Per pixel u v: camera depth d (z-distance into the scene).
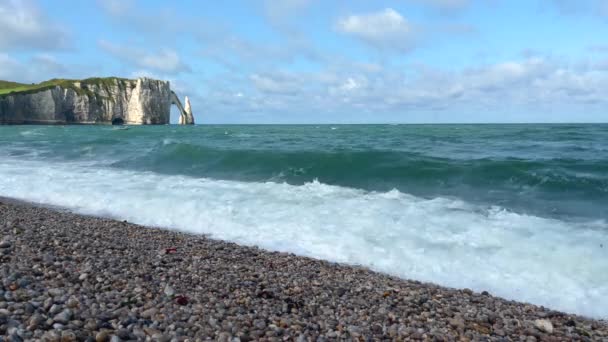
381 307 5.62
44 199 13.57
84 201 13.07
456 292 6.54
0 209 11.26
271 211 11.42
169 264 6.73
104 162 22.97
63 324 3.82
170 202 12.52
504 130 58.00
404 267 7.67
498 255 8.01
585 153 22.09
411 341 4.56
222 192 13.96
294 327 4.61
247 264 7.39
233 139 40.06
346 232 9.55
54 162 23.20
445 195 13.70
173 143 28.59
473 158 20.00
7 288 4.62
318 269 7.33
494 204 12.22
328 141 35.72
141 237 8.88
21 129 76.88
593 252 7.93
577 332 5.25
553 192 13.47
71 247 6.98
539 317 5.66
